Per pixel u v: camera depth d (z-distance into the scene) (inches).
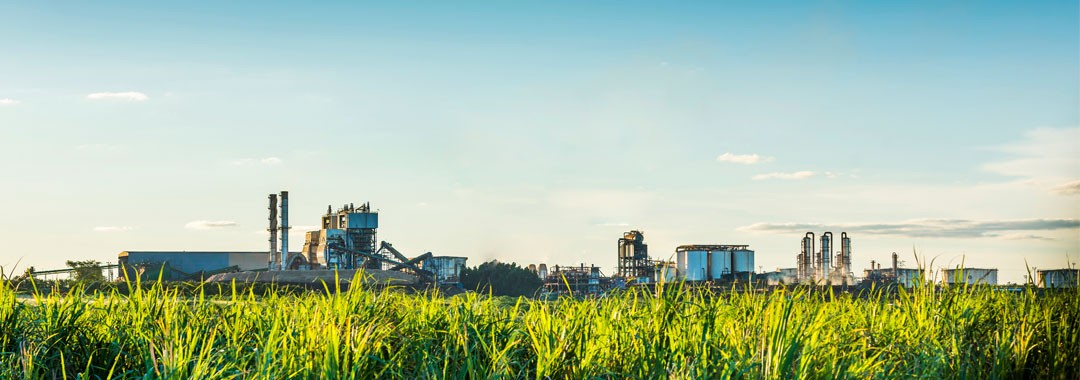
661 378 267.1
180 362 263.1
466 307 332.8
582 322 295.4
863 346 327.3
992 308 354.0
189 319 338.3
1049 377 304.0
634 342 291.3
